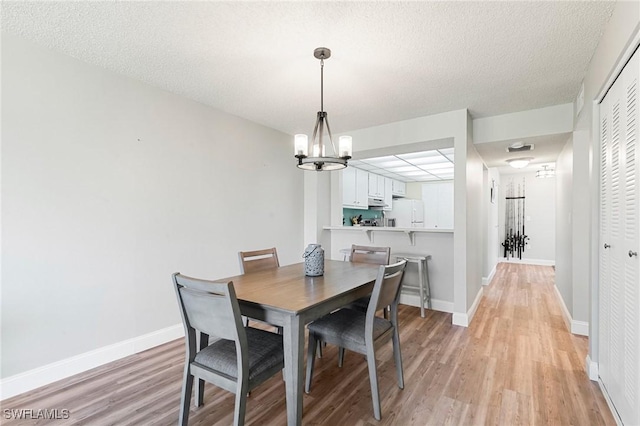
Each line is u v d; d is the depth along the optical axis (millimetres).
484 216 4871
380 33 1888
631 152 1493
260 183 3695
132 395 1918
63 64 2141
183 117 2877
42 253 2045
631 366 1495
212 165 3141
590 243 2072
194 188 2971
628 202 1533
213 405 1824
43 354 2043
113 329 2395
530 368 2234
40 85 2037
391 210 7598
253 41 1984
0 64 1890
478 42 1973
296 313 1420
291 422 1462
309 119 3527
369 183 6285
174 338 2783
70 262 2170
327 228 4465
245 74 2439
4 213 1901
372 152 4023
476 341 2729
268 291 1740
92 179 2281
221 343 1660
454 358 2404
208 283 1386
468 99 2926
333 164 2117
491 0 1590
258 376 1445
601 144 1971
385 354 2494
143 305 2584
